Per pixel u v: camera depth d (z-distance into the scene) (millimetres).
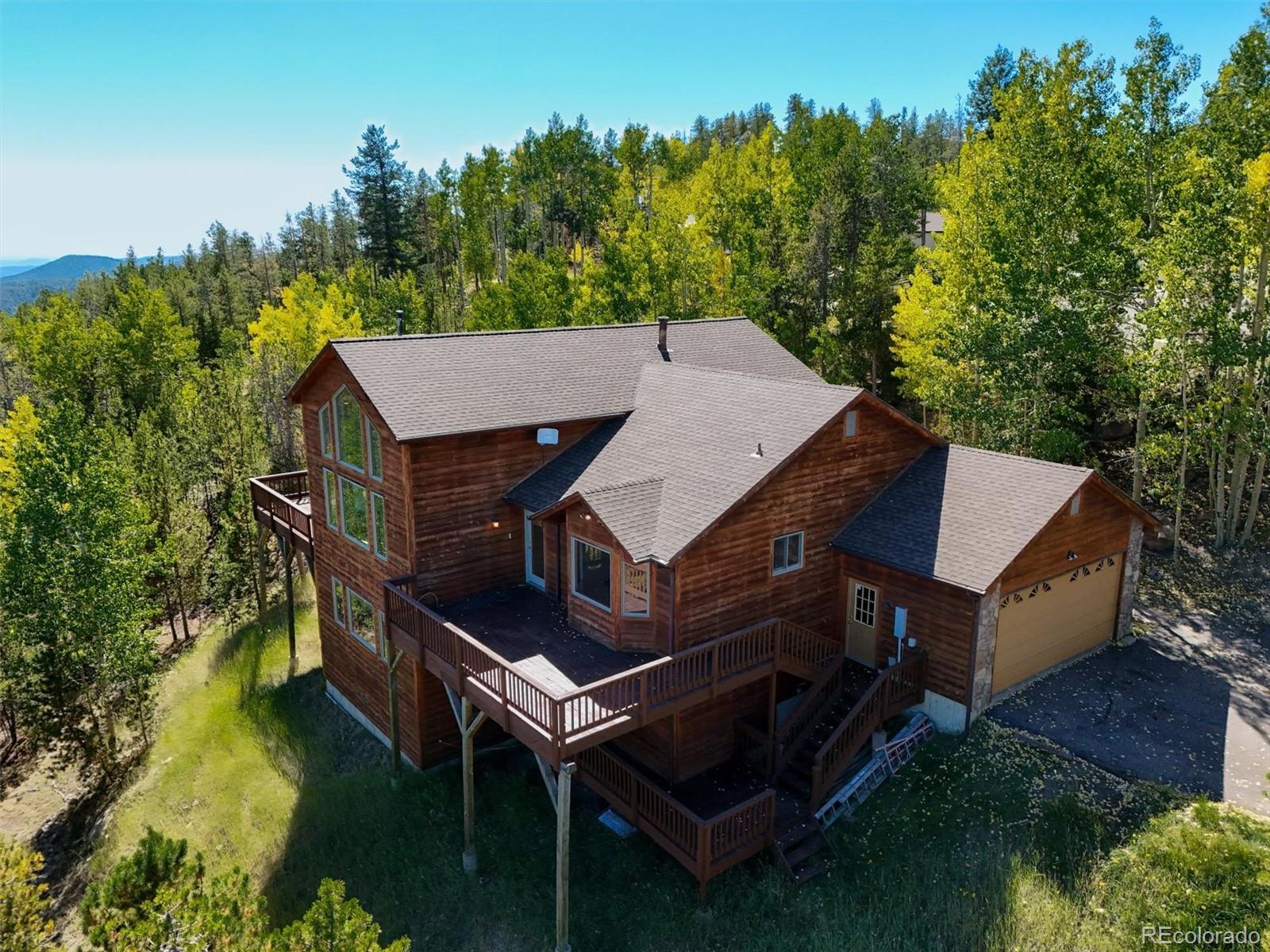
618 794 14469
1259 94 24531
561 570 17391
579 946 12883
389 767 18578
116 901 10719
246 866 16594
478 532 17766
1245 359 21297
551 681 14266
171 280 89250
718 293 42562
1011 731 15719
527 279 45719
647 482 16000
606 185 81375
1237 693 16953
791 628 15359
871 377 37281
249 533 30828
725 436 17000
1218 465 24922
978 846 13203
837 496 17328
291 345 49094
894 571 16703
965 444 31344
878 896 12680
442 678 15375
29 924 11266
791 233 47281
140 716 23969
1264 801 13438
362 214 78250
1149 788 13875
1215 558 23141
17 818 22609
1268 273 21781
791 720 15430
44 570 22531
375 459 17984
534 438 18281
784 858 13289
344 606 20766
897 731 16203
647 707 13438
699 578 14898
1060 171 25219
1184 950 10672
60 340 62688
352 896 15117
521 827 15820
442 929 14000
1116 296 26516
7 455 39594
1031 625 17078
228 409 39156
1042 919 11703
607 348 22000
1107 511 18172
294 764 19734
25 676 23297
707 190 55375
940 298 30266
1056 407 25609
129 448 35156
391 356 18406
